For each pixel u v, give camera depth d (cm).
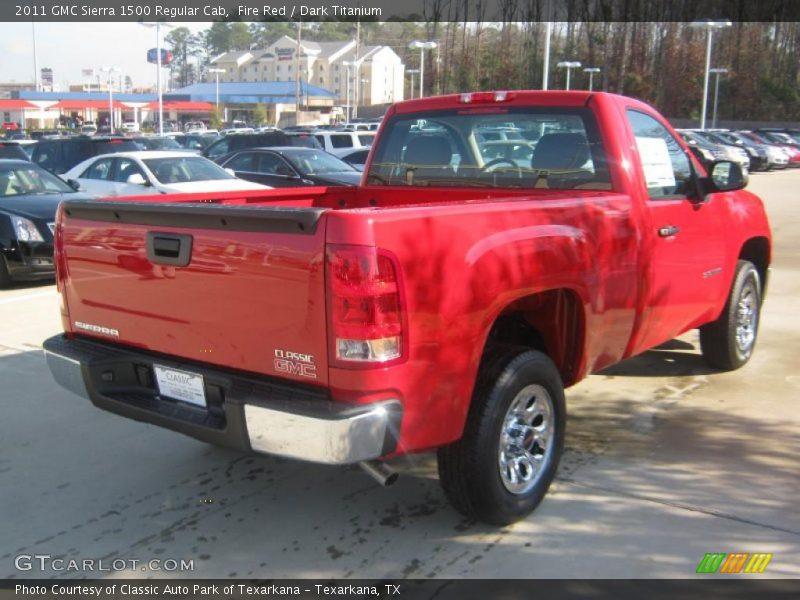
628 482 426
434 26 7231
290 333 311
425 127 525
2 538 374
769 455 462
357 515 394
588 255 395
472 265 329
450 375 326
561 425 397
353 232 293
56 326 770
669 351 679
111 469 450
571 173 459
